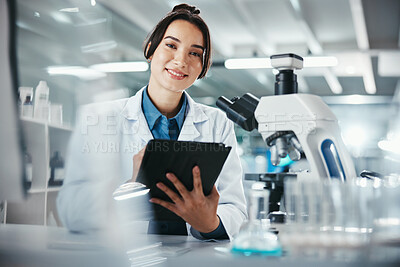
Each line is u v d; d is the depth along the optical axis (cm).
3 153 108
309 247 93
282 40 580
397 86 800
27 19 271
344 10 461
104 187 127
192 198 121
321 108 125
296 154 137
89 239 105
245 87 752
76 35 301
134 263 95
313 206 93
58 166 260
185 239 136
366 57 628
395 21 491
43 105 260
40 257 96
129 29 466
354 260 87
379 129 815
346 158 127
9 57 109
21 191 110
